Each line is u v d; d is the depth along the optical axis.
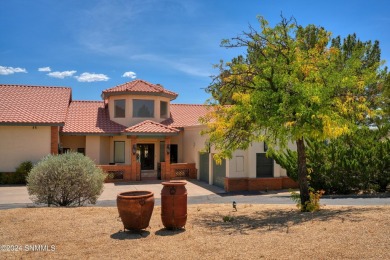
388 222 7.80
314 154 18.22
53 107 26.45
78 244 7.43
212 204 14.45
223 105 11.60
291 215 10.41
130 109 29.05
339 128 9.53
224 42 11.29
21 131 24.05
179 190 8.73
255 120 10.46
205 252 6.54
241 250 6.51
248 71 11.12
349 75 10.47
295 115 9.60
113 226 9.16
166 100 30.80
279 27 10.96
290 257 5.90
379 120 18.38
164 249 6.90
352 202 14.02
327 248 6.22
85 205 14.19
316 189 18.39
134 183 24.25
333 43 25.30
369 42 24.41
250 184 20.56
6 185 22.52
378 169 17.52
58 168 12.77
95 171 13.66
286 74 10.12
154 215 11.06
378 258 5.54
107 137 28.64
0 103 25.73
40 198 12.98
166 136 26.38
